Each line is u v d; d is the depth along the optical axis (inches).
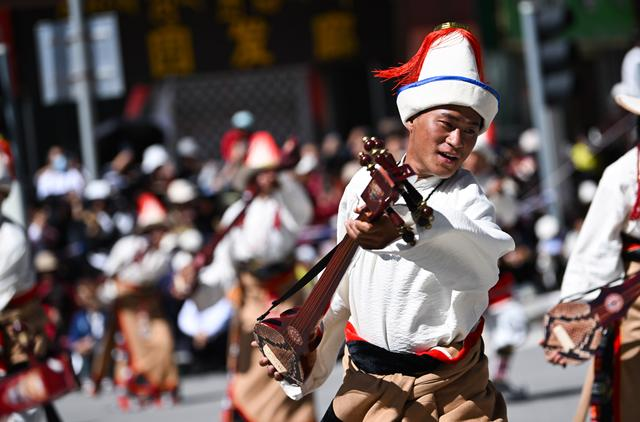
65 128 2003.0
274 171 931.3
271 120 2020.2
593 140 1989.4
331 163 1715.1
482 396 488.7
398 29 1930.4
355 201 485.7
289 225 936.3
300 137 2025.1
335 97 2043.6
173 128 1983.3
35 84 1840.6
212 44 1900.8
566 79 1435.8
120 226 1496.1
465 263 452.4
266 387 909.2
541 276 1563.7
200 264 967.0
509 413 993.5
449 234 436.8
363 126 2052.2
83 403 1311.5
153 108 2004.2
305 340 466.0
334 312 505.4
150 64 1888.5
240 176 947.3
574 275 629.9
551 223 1578.5
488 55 2204.7
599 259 623.8
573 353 602.5
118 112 2010.3
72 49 1429.6
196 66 1898.4
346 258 453.4
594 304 601.9
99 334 1425.9
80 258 1457.9
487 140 1023.6
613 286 606.9
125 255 1267.2
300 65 1930.4
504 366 1061.1
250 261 936.3
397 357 482.0
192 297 987.9
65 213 1524.4
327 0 1921.8
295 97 2023.9
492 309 1061.1
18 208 1102.4
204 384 1382.9
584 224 629.0
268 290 935.0
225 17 1904.5
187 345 1482.5
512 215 1048.2
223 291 993.5
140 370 1254.9
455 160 466.0
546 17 1438.2
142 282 1272.1
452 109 462.6
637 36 975.0
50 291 1405.0
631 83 958.4
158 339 1262.3
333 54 1921.8
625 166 619.5
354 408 488.4
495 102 466.3
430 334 478.0
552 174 1519.4
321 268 478.3
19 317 732.7
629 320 627.2
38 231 1497.3
